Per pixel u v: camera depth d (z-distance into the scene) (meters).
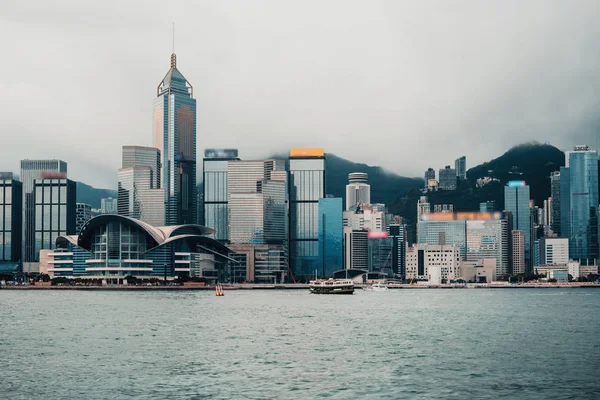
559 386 96.62
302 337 150.50
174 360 116.81
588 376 103.88
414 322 190.50
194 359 117.94
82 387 94.88
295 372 106.25
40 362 114.38
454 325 181.75
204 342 140.62
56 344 136.25
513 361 117.56
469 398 89.44
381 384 97.44
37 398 88.69
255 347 133.38
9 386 95.38
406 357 121.44
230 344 137.62
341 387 95.44
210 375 103.56
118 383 97.50
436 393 92.06
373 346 135.88
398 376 103.38
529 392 92.88
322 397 89.56
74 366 110.62
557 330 169.00
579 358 121.06
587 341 145.62
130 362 114.62
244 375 103.62
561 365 113.62
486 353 126.88
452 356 122.94
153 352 125.81
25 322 181.12
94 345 135.00
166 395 90.38
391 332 162.25
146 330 162.38
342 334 157.12
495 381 99.88
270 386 95.88
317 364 113.62
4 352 125.31
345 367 110.88
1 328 165.38
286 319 197.00
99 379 100.19
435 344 139.62
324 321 191.38
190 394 90.94
